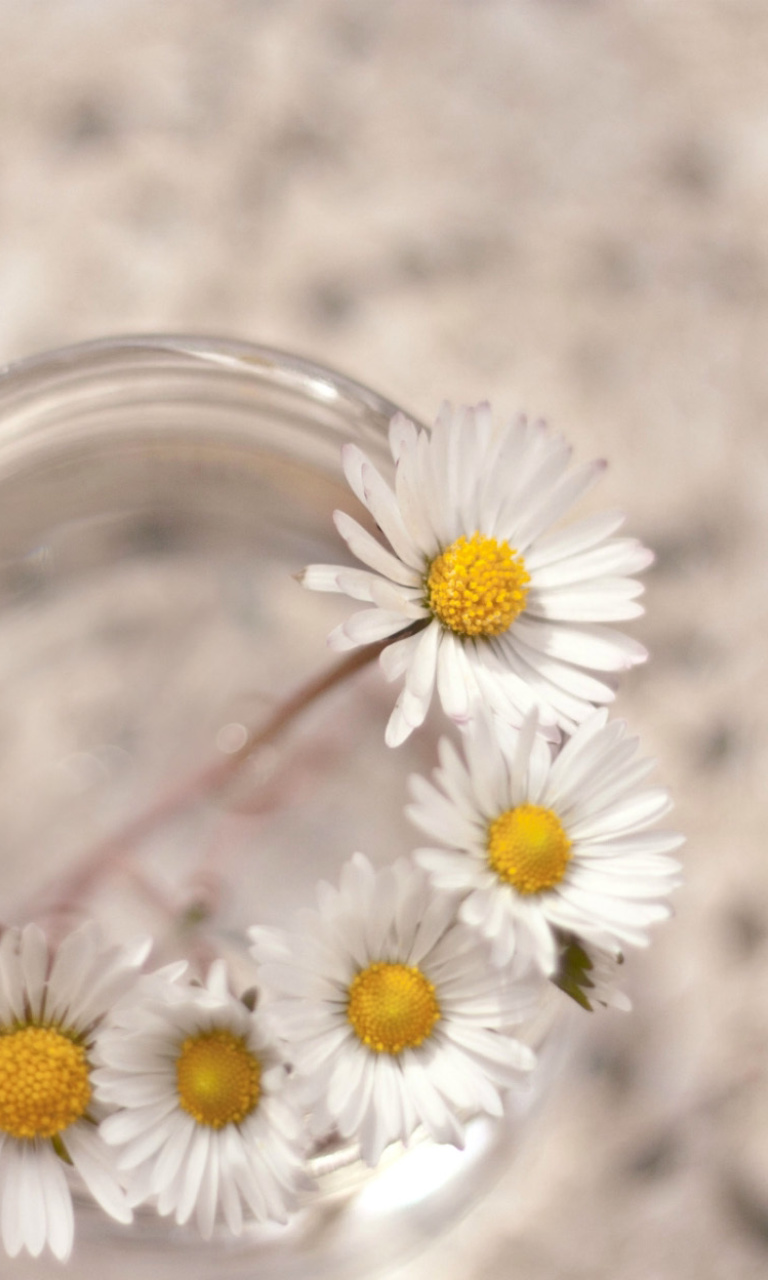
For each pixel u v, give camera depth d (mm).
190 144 322
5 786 275
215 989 204
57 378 242
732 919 294
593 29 347
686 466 318
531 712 199
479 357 318
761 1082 289
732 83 349
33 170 315
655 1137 285
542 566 213
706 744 300
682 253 333
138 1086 205
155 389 242
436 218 327
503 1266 278
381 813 269
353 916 202
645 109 344
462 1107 207
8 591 274
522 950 198
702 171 342
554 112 340
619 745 202
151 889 262
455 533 210
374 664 258
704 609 309
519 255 327
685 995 291
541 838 199
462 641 209
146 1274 242
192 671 279
